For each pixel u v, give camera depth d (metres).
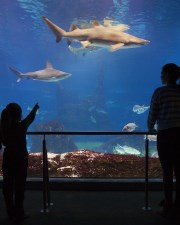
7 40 37.66
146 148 4.48
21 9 23.55
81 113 30.83
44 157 4.40
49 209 4.47
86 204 4.70
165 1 20.03
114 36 7.03
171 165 4.00
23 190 3.99
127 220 3.99
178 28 29.53
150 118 4.14
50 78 12.63
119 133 4.35
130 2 20.30
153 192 5.33
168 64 4.14
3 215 4.23
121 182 5.43
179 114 3.94
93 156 6.98
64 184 5.48
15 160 3.92
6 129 3.92
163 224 3.84
